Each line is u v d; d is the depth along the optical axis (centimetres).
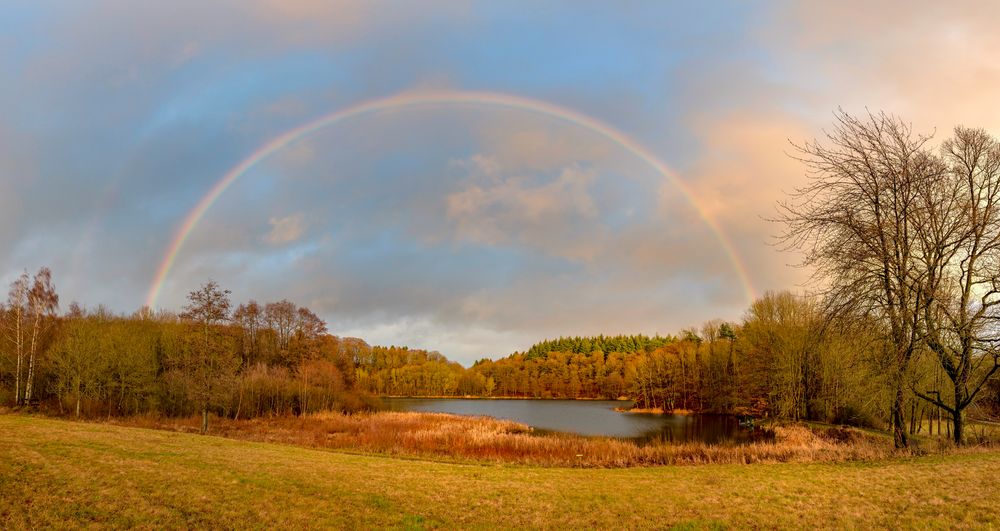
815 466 1870
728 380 8012
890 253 2175
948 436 2759
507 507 1334
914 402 3173
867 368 2277
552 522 1191
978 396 2433
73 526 997
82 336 4959
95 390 4966
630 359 13938
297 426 4647
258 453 2148
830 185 2203
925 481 1415
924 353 2269
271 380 6125
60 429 2347
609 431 5300
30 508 1062
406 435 3725
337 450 2889
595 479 1772
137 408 4962
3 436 1855
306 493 1384
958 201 2227
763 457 2442
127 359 4991
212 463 1723
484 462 2611
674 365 9494
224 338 3791
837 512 1168
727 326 9238
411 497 1408
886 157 2128
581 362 15412
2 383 5247
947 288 2275
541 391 15288
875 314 2156
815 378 5234
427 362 15312
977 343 2220
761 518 1153
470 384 15275
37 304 5050
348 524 1147
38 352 5403
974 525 1005
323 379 6900
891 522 1066
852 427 4194
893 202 2139
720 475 1753
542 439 3616
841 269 2164
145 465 1573
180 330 5188
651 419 7094
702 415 7988
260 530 1072
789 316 5503
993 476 1414
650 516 1225
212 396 3609
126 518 1066
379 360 15100
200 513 1142
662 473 1903
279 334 8275
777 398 5656
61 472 1348
